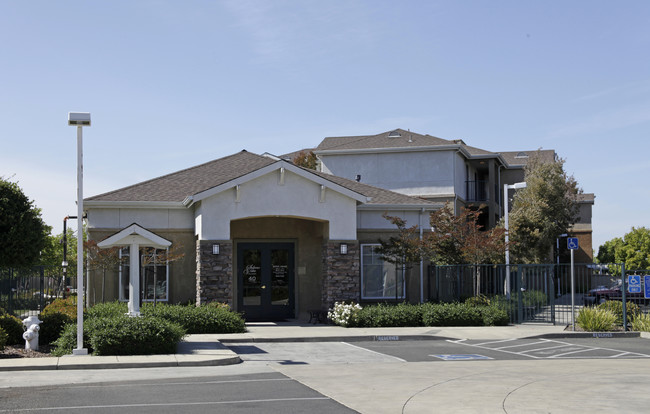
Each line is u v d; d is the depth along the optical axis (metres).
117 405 9.42
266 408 9.27
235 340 18.39
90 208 22.89
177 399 9.94
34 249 36.44
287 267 25.00
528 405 9.42
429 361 15.01
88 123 14.76
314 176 22.41
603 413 8.85
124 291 22.73
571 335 20.14
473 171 43.88
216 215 21.67
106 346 14.64
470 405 9.47
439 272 24.27
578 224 50.53
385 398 10.07
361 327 21.59
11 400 9.79
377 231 25.42
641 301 25.39
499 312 22.27
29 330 15.61
